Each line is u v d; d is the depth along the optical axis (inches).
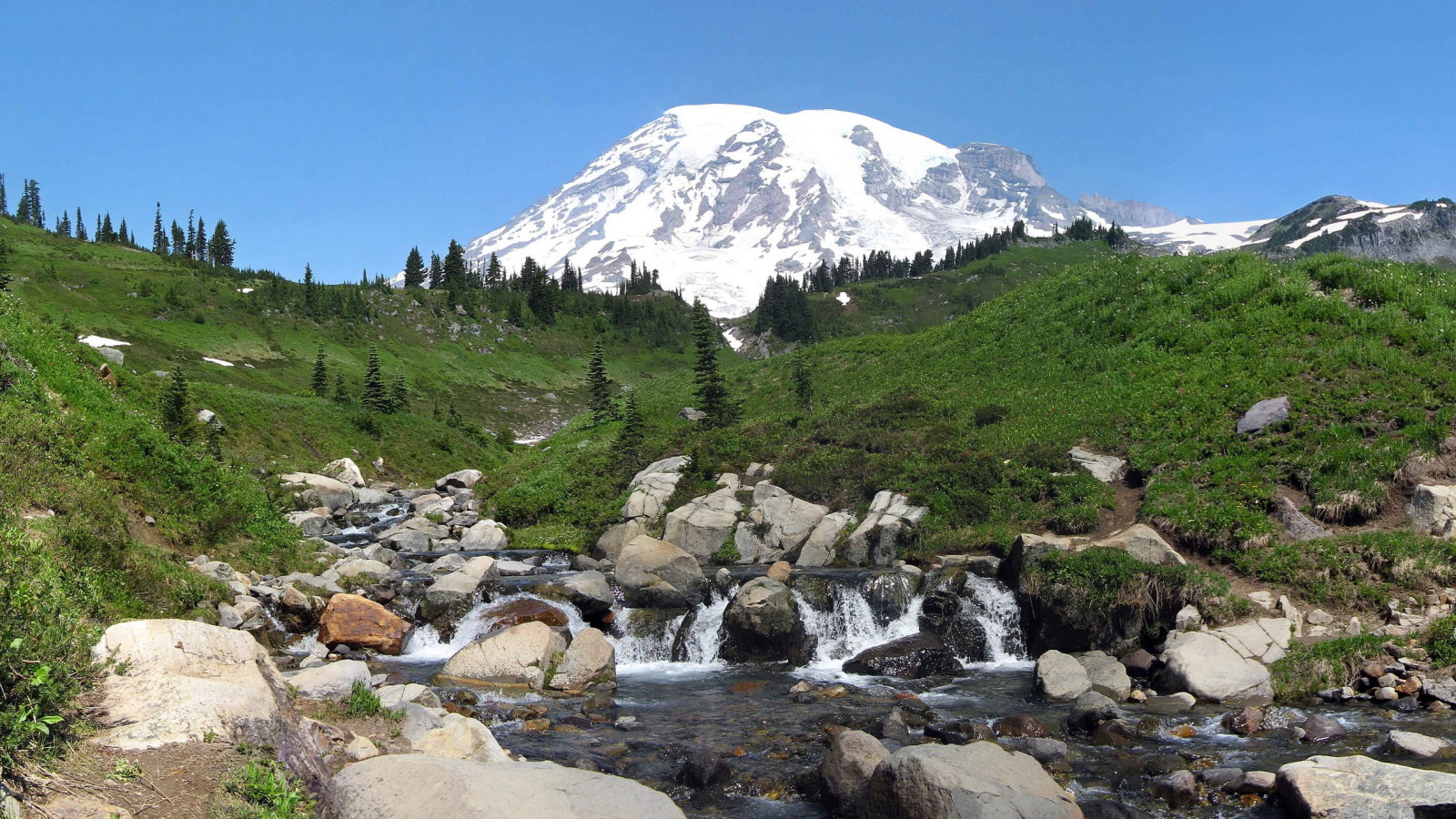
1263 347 1304.1
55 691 317.1
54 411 1013.2
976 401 1603.1
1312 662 712.4
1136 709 677.9
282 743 358.0
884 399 1734.7
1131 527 981.8
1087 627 863.7
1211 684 696.4
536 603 974.4
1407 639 724.0
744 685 799.1
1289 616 788.0
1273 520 938.1
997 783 416.5
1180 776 503.2
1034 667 860.0
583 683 776.3
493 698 729.6
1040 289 2032.5
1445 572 796.0
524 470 2113.7
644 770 557.6
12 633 321.4
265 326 5984.3
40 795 279.7
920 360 1996.8
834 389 2023.9
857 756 485.1
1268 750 565.6
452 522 1708.9
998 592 948.0
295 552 1160.8
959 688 780.6
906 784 424.2
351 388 5226.4
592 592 1000.9
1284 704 673.0
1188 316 1510.8
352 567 1114.1
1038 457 1243.2
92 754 312.7
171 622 415.8
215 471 1185.4
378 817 332.5
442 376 6264.8
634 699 751.1
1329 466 975.0
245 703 362.9
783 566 1059.9
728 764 550.6
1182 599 831.1
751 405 2142.0
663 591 1018.7
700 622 954.7
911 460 1355.8
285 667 795.4
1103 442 1242.6
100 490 901.2
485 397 6127.0
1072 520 1063.6
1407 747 536.7
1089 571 877.8
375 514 1892.2
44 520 768.3
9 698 309.0
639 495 1459.2
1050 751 562.9
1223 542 925.2
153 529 987.3
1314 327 1296.8
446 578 1042.7
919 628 955.3
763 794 511.2
